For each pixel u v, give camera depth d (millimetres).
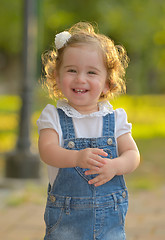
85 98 2973
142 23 16500
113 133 3072
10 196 7297
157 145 13422
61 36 3045
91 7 17125
